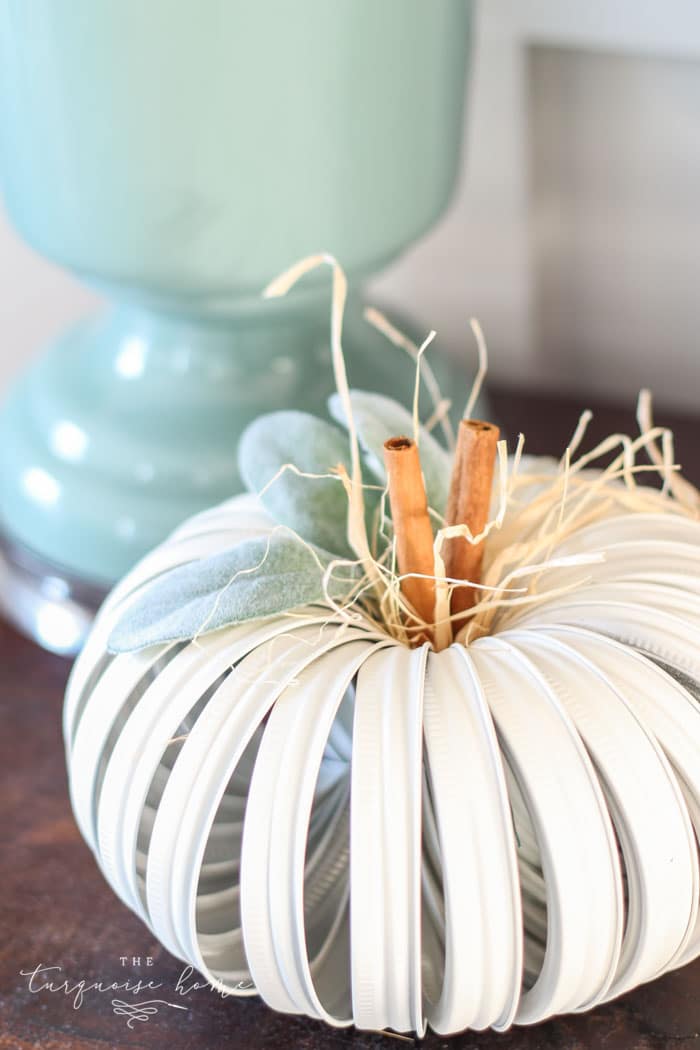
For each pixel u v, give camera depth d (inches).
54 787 18.3
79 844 17.6
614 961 13.3
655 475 21.2
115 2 15.8
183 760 13.3
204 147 16.5
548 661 13.5
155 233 17.1
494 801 12.8
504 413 23.8
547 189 22.7
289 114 16.5
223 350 19.5
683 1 19.3
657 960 13.6
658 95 20.9
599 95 21.2
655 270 22.8
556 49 21.0
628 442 15.3
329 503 14.9
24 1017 15.5
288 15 16.0
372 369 20.1
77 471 19.5
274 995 13.7
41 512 19.7
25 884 17.1
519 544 14.7
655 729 13.3
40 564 20.0
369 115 17.1
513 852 12.7
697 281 22.6
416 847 12.7
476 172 22.5
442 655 13.8
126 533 19.1
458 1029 13.8
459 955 12.9
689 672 13.4
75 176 17.0
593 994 13.7
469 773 12.9
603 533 14.8
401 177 17.8
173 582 14.1
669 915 13.3
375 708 13.2
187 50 16.0
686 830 13.2
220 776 13.2
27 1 16.1
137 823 13.7
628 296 23.4
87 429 19.6
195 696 13.5
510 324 24.4
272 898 13.0
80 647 19.8
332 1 16.2
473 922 12.9
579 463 15.4
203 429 19.2
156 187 16.8
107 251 17.4
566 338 24.5
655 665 13.6
